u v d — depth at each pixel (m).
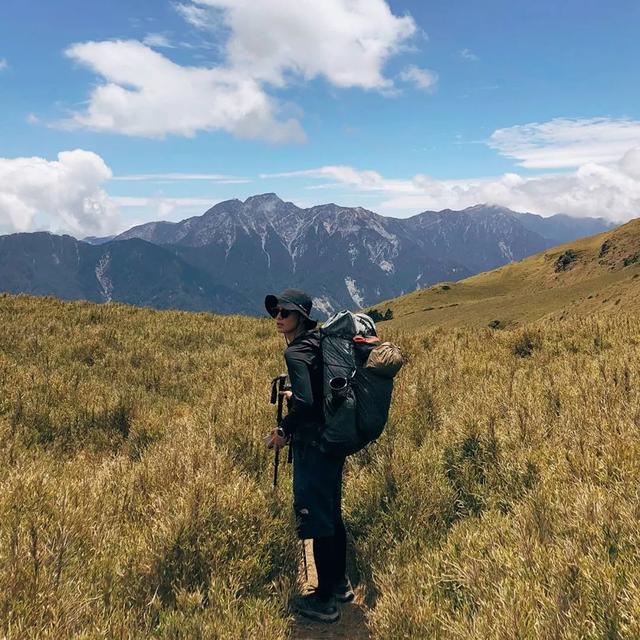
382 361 3.48
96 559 3.55
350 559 4.28
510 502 4.11
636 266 172.38
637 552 2.96
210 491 4.15
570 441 4.73
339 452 3.48
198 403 8.50
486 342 11.19
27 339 11.27
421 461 4.94
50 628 2.68
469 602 3.11
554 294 181.25
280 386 4.04
